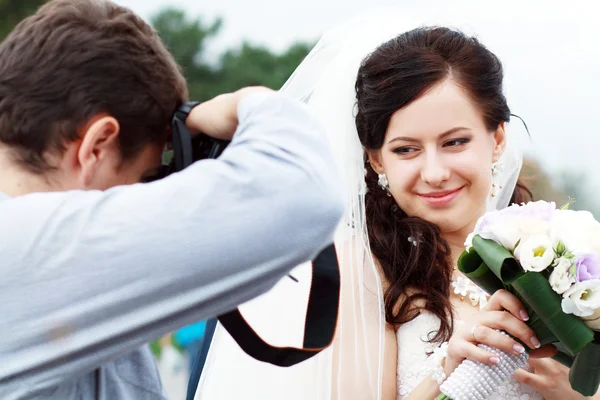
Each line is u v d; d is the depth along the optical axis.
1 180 1.53
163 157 1.76
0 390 1.38
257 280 1.40
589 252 1.99
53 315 1.36
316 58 2.76
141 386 1.66
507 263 2.08
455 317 2.46
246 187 1.38
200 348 2.51
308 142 1.44
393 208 2.56
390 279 2.49
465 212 2.46
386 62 2.44
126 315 1.37
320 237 1.41
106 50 1.50
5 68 1.52
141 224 1.37
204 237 1.36
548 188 4.53
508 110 2.52
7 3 15.02
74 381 1.50
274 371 2.41
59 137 1.50
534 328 2.11
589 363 2.11
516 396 2.35
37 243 1.37
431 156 2.40
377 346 2.38
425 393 2.25
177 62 1.70
